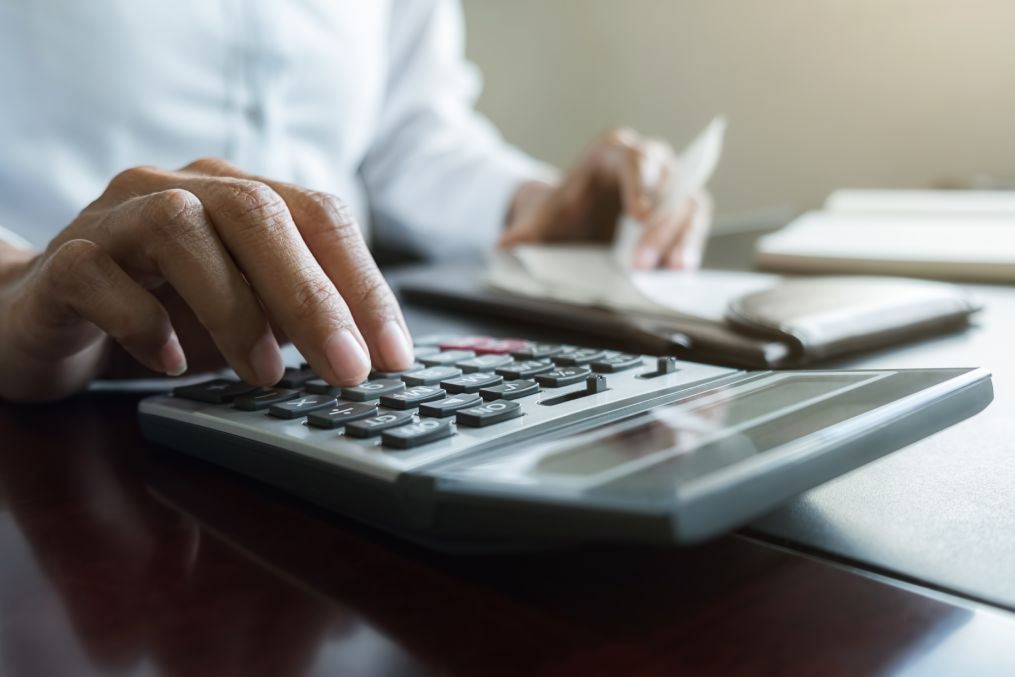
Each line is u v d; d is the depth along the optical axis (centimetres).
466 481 19
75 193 64
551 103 152
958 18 115
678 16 137
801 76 128
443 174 95
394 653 17
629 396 28
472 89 108
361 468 22
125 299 31
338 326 29
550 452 21
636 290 47
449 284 60
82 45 62
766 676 16
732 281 57
